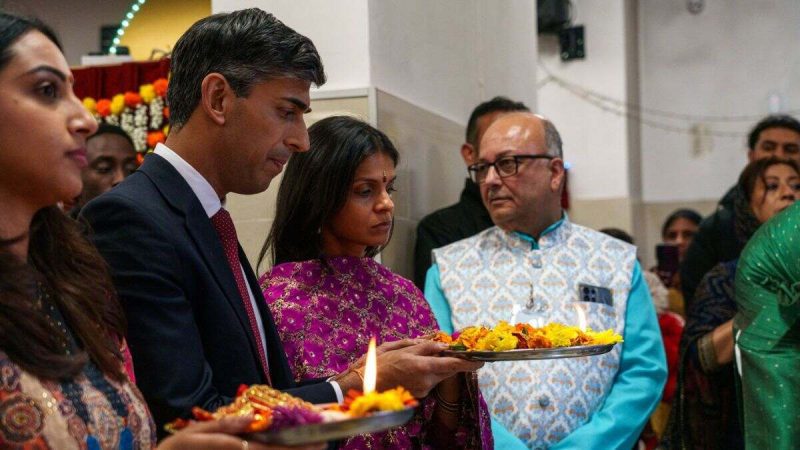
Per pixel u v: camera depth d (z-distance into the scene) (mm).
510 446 2969
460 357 2006
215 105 2021
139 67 4570
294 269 2543
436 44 4422
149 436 1637
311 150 2570
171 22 6469
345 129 2576
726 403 3447
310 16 3660
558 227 3395
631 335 3262
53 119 1506
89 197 3752
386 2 3789
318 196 2547
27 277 1513
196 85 2033
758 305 3002
